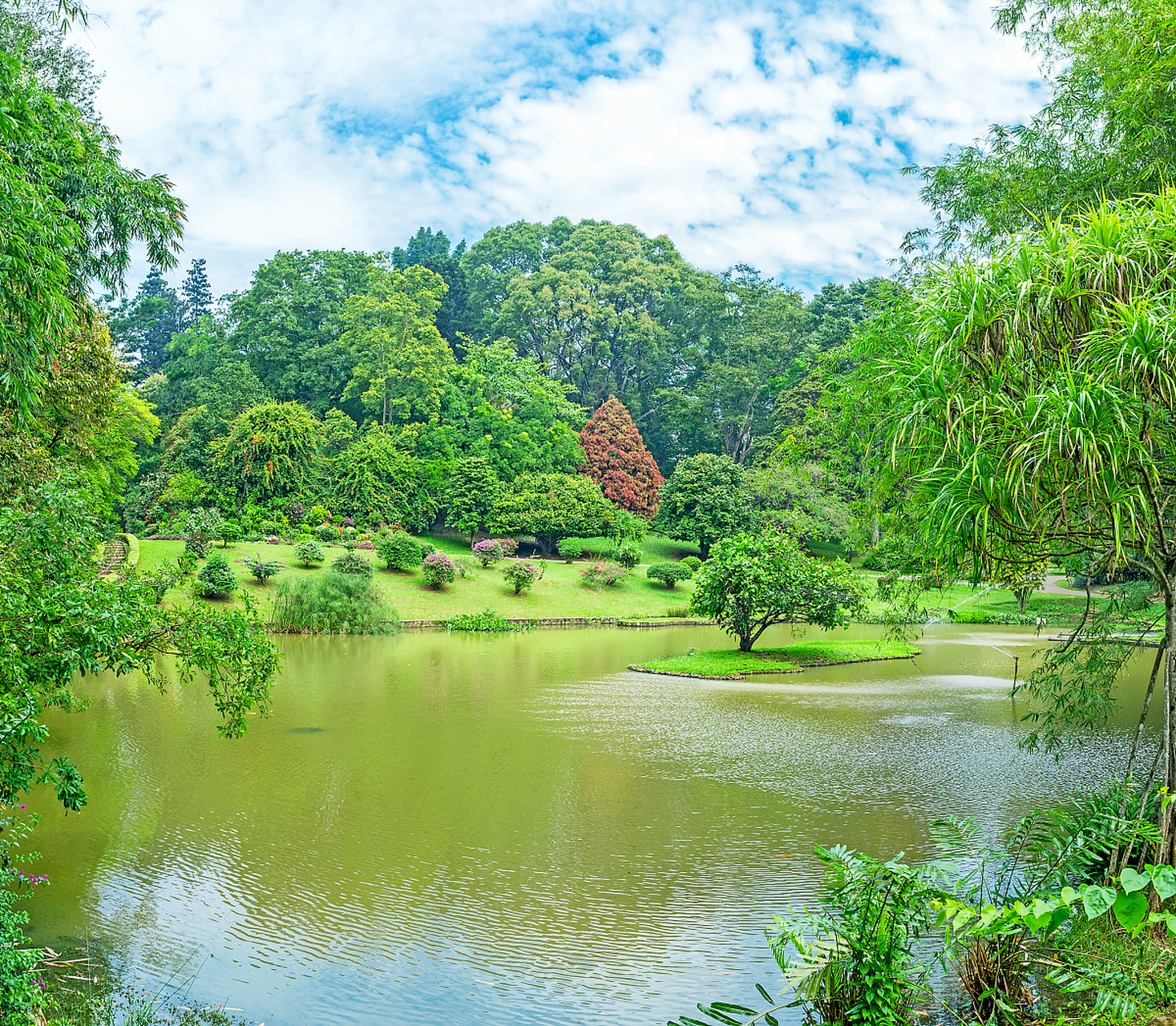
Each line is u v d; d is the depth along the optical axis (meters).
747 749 12.81
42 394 11.68
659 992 5.77
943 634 29.94
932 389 5.71
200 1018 5.39
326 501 44.12
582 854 8.38
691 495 49.94
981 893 6.74
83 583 7.46
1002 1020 4.96
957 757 12.37
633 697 17.20
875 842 8.63
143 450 56.44
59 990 5.70
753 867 8.01
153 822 9.28
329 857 8.28
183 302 88.56
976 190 10.89
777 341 64.69
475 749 12.73
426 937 6.60
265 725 14.39
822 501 45.91
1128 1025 4.48
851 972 5.00
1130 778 6.77
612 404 58.34
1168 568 6.20
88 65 14.41
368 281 61.56
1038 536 5.85
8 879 6.00
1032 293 5.64
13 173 7.39
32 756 6.87
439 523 52.84
